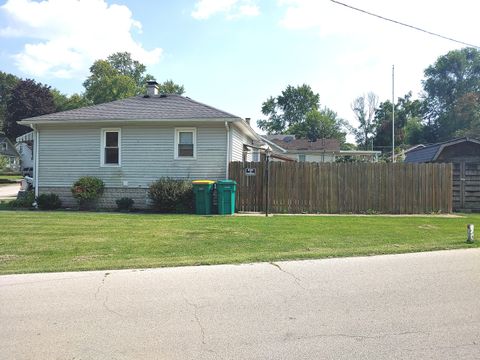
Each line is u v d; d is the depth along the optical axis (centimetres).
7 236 898
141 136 1570
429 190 1490
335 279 576
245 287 537
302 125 7162
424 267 648
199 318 428
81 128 1606
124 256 708
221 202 1379
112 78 5916
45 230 980
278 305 469
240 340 373
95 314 439
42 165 1631
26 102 6328
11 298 490
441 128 6306
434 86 6906
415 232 995
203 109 1580
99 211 1505
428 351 351
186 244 816
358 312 447
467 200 1720
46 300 483
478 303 479
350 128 7581
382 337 380
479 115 5794
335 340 373
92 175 1599
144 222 1128
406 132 6494
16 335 384
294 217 1291
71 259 683
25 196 1695
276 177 1478
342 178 1480
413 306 467
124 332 391
